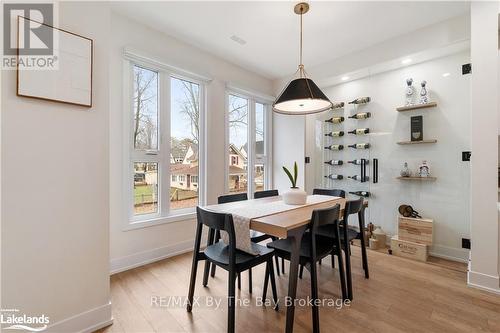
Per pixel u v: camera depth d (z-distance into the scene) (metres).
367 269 2.35
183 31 2.78
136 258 2.60
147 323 1.67
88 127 1.57
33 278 1.37
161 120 2.88
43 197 1.39
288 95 2.00
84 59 1.54
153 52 2.73
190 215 3.09
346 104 3.76
